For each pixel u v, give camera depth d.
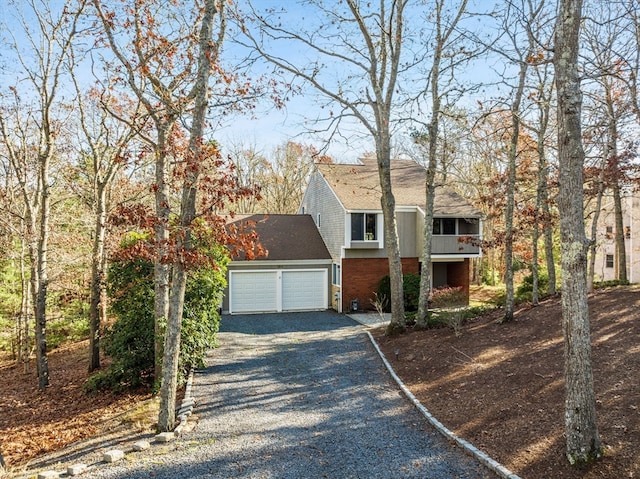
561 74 6.06
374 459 6.75
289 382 10.95
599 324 11.48
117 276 12.35
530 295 17.88
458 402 8.88
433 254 22.16
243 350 14.40
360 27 13.91
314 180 26.52
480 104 16.08
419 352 12.58
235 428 8.14
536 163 17.64
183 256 7.58
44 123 13.56
